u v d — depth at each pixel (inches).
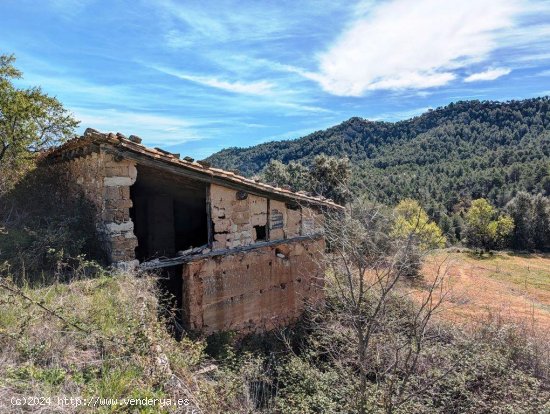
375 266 260.2
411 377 269.9
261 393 264.5
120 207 263.9
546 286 971.9
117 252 260.8
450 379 287.4
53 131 428.1
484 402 280.7
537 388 296.4
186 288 299.1
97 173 279.4
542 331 474.0
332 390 267.6
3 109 354.0
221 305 320.5
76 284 216.1
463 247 1798.7
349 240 268.8
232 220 327.3
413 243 270.4
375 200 307.9
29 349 143.3
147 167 301.6
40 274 236.2
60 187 373.7
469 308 571.5
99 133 243.0
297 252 388.8
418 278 559.8
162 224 432.8
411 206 357.4
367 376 286.8
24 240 266.4
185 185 357.4
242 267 336.5
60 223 278.5
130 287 225.8
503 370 309.9
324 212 386.6
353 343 300.8
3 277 215.8
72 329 163.0
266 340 347.6
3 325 155.8
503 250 1752.0
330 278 370.0
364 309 276.4
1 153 361.7
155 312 215.9
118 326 176.2
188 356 192.9
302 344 354.0
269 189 344.8
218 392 179.6
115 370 142.9
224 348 292.4
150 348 168.4
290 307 380.5
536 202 1802.4
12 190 352.2
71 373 137.9
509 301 719.1
